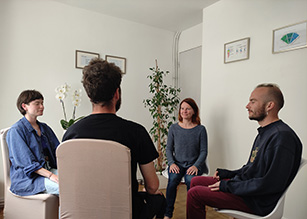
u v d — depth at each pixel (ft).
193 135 7.75
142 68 11.78
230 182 4.79
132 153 3.52
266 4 7.52
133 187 3.63
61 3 9.62
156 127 10.93
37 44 9.12
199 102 11.51
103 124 3.44
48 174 5.63
